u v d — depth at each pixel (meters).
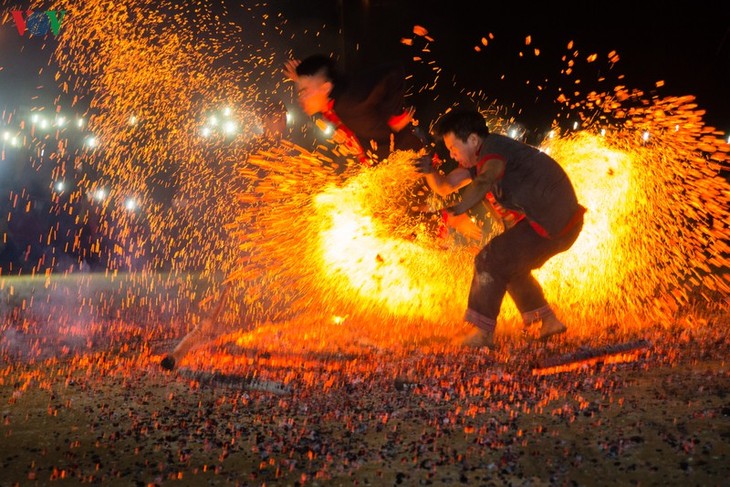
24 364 4.88
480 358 4.85
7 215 11.29
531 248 5.03
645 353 4.78
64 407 3.91
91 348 5.42
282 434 3.47
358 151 5.56
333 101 5.32
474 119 5.00
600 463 3.02
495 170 4.90
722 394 3.85
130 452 3.28
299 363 4.78
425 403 3.89
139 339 5.80
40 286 8.81
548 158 4.98
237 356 4.91
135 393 4.16
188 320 6.59
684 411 3.59
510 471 2.98
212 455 3.24
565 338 5.43
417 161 5.31
